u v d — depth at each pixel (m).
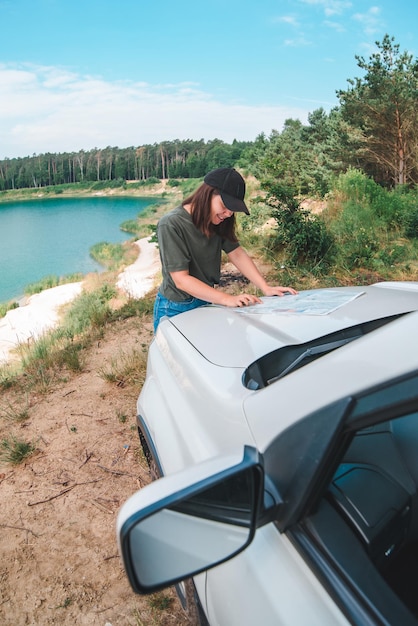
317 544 0.98
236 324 2.02
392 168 24.12
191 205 2.63
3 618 2.21
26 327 15.78
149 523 0.98
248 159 31.69
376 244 8.73
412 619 0.88
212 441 1.38
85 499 2.95
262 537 1.08
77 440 3.60
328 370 1.21
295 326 1.93
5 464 3.41
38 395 4.49
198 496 1.01
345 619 0.88
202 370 1.68
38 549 2.60
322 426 0.99
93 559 2.50
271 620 0.97
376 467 1.25
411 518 1.29
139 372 4.58
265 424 1.20
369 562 0.97
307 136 33.38
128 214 110.69
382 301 2.15
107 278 22.36
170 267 2.64
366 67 22.89
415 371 1.05
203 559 0.98
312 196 13.00
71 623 2.16
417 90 21.62
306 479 0.98
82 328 7.38
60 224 95.69
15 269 42.81
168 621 2.11
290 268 8.30
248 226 11.66
